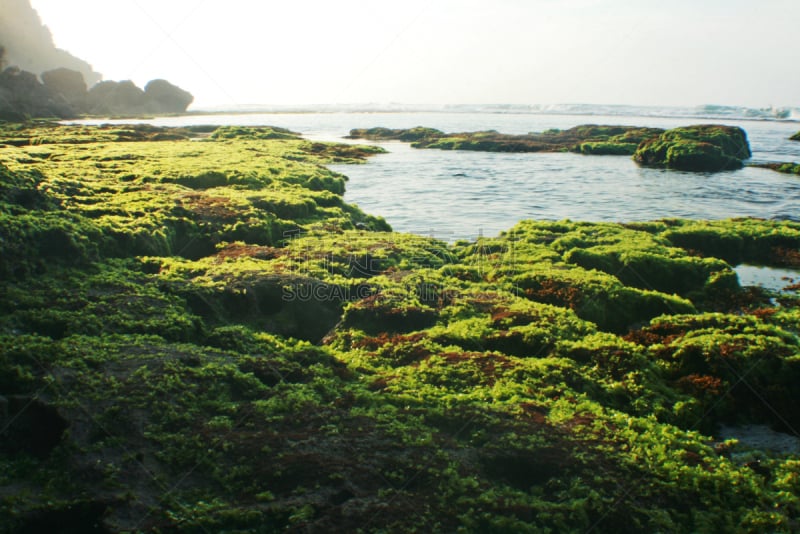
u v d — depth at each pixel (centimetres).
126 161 3706
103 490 905
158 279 1716
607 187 4678
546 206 3875
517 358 1420
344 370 1350
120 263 1834
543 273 2042
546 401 1220
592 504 915
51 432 1038
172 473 956
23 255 1616
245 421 1089
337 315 1723
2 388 1113
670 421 1265
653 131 8550
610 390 1322
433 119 15562
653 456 1041
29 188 2016
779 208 3794
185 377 1192
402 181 4888
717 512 941
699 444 1127
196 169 3391
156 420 1065
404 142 8906
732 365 1416
